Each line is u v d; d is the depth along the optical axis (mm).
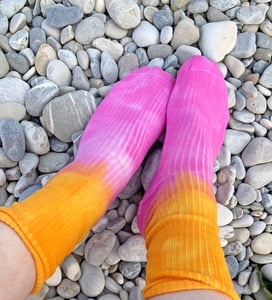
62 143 528
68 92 533
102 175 441
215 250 367
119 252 508
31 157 514
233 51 562
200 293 332
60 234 369
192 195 413
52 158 522
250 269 527
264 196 535
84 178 422
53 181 410
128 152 483
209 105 532
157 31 560
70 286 505
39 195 381
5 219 344
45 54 542
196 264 346
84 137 500
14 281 338
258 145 535
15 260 339
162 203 421
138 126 510
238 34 566
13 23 549
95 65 547
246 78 562
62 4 559
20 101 532
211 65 551
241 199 528
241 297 525
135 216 519
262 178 532
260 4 571
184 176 439
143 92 541
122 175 467
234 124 550
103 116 518
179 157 469
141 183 525
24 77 543
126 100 534
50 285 500
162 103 544
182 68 557
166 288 339
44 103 525
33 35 547
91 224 421
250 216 528
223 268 355
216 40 553
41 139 514
